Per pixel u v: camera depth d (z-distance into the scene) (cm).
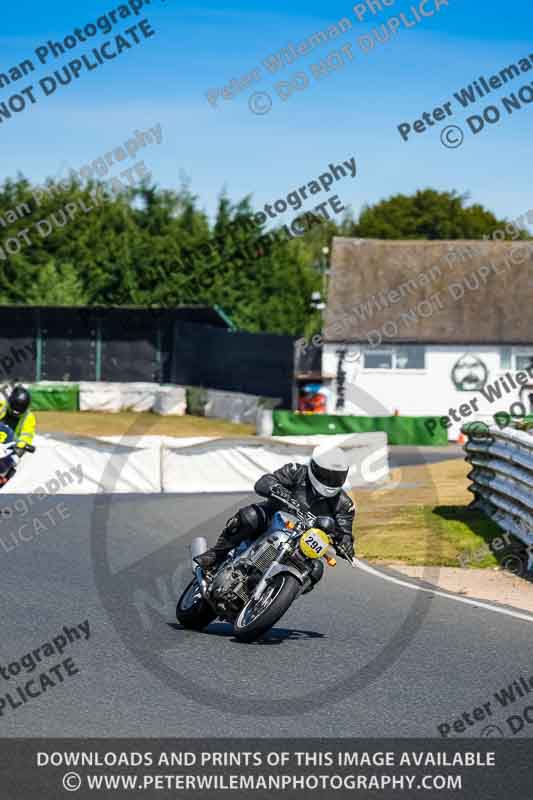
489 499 5772
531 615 3603
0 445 5319
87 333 16350
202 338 15562
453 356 15438
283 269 19450
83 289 18638
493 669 2833
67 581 3997
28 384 15888
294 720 2353
